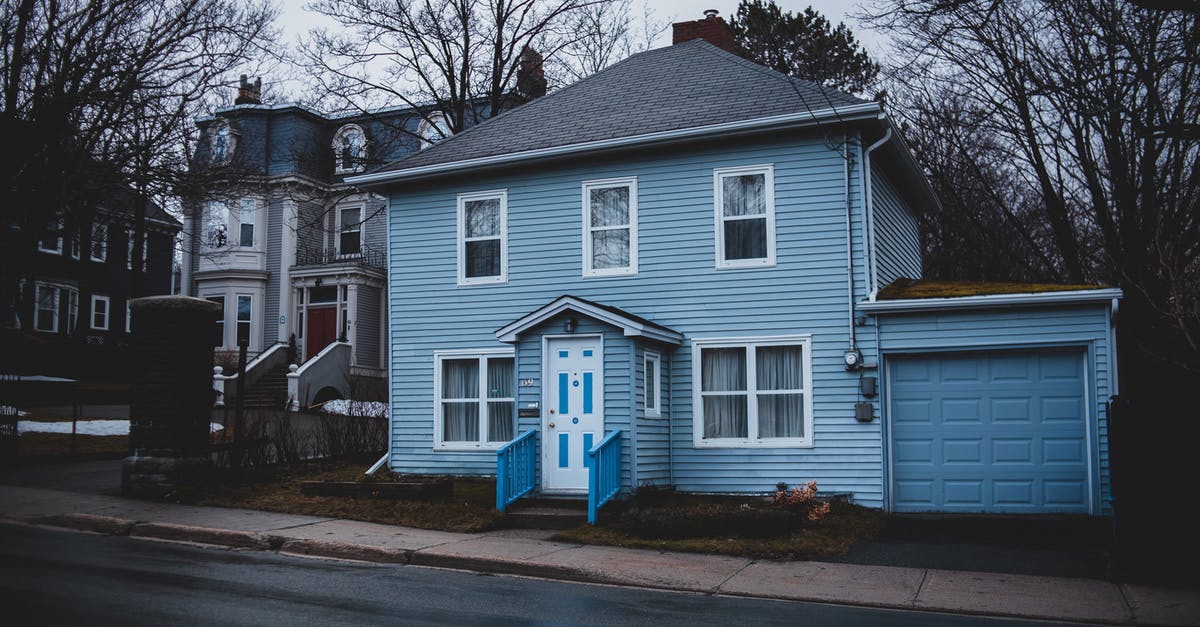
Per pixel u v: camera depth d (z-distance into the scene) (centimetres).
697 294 1614
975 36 2158
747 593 968
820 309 1541
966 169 2733
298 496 1470
